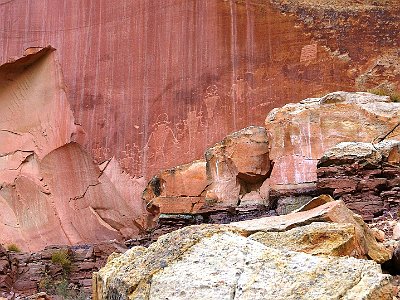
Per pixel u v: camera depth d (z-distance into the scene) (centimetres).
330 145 1432
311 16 1956
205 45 2012
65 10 2188
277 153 1475
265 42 1961
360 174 1230
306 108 1489
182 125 1959
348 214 779
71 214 1942
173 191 1619
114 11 2136
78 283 1541
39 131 2078
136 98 2034
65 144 2027
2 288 1505
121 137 2009
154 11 2094
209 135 1917
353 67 1881
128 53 2086
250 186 1565
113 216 1920
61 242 1891
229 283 565
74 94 2095
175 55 2036
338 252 648
